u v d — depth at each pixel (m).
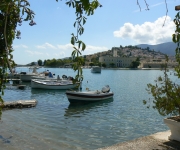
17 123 15.52
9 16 3.37
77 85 2.95
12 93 34.72
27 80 54.34
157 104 6.62
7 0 2.57
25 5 3.43
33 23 3.53
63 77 52.56
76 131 14.22
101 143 12.09
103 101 27.83
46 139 12.38
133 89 45.19
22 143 11.54
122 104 25.78
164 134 6.68
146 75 108.62
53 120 16.98
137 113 20.50
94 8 2.77
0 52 3.40
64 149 10.98
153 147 5.66
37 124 15.55
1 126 14.56
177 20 5.09
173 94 6.32
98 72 133.62
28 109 20.56
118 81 69.00
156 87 6.71
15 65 3.66
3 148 10.70
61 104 25.02
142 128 15.30
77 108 22.86
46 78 51.09
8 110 19.58
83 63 2.87
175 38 5.18
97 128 15.09
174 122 5.89
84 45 2.83
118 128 15.18
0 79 3.47
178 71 6.05
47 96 32.22
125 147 5.68
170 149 5.54
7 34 3.39
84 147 11.37
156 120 17.67
